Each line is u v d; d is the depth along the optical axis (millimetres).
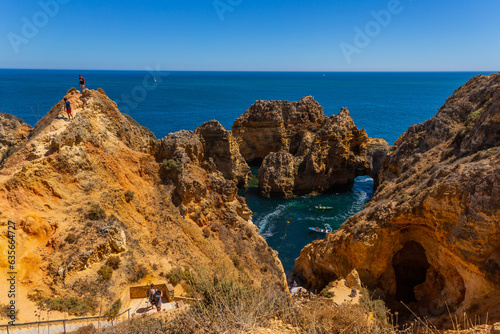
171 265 28328
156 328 13023
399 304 38469
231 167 84562
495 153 31875
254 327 11211
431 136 51938
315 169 81688
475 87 53469
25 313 19109
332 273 44469
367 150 89125
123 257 26031
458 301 32562
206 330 11344
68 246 23859
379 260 38094
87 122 31891
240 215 42406
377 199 47469
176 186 35531
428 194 33750
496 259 28125
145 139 40875
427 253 37500
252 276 34250
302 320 11844
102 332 15289
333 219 68562
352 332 11344
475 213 29016
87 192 28234
